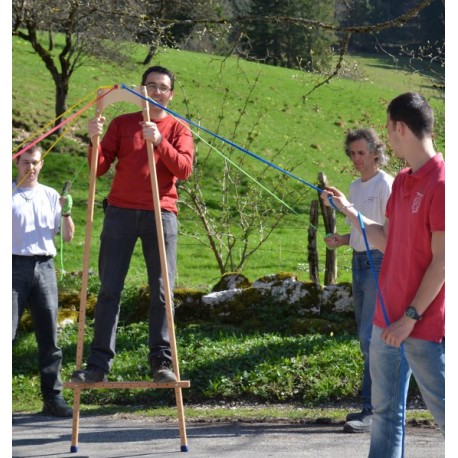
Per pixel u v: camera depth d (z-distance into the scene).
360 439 6.37
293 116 31.92
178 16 15.59
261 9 19.06
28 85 29.52
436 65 14.05
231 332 9.64
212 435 6.52
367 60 35.00
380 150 6.75
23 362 8.97
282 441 6.29
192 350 8.71
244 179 24.39
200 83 32.91
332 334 9.19
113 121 6.12
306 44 19.70
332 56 12.40
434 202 4.09
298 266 16.66
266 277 10.33
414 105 4.21
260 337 9.27
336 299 9.99
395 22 10.26
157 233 5.76
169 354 5.96
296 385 8.01
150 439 6.38
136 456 5.77
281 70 37.53
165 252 5.80
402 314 4.24
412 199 4.20
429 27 22.12
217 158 25.30
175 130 6.14
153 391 8.07
